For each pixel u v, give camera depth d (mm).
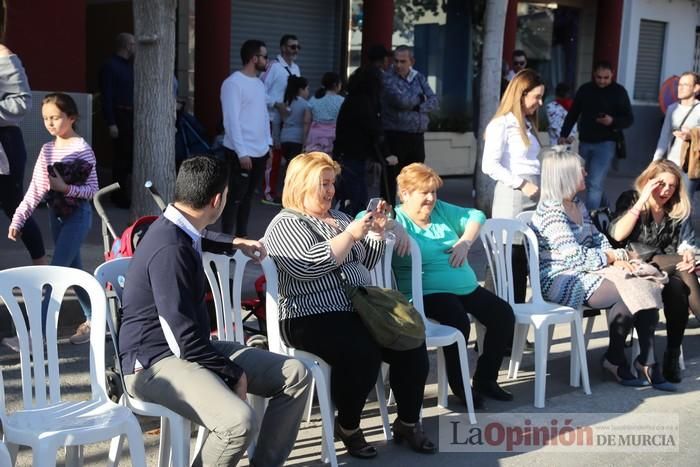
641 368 5488
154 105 6562
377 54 8719
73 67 9539
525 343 5789
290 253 4180
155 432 4383
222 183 3596
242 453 3400
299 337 4168
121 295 3908
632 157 17016
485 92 9812
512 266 5730
